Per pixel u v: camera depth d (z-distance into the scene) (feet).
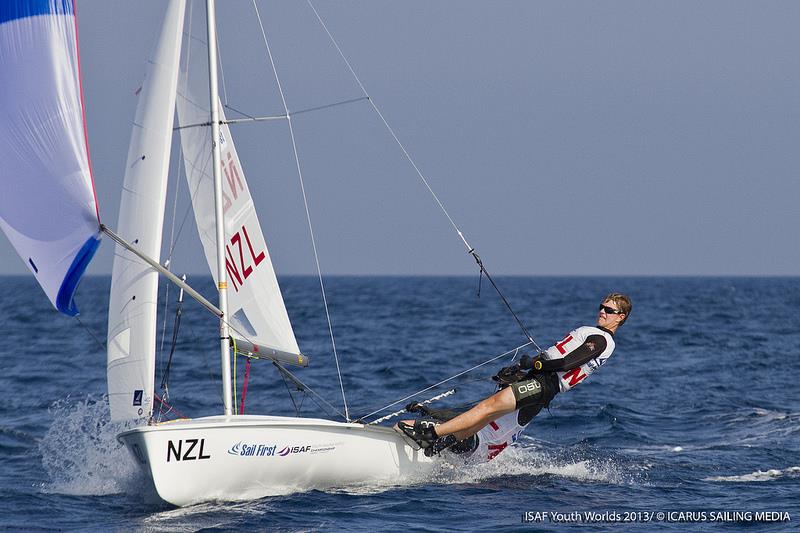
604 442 122.62
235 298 93.97
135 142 88.07
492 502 87.92
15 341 293.43
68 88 83.92
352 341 287.07
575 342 97.60
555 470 103.04
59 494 92.32
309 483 90.53
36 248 85.40
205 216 93.40
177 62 87.61
